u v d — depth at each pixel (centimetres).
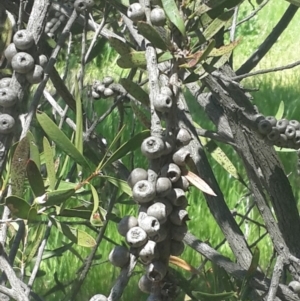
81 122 31
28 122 32
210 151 49
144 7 31
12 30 39
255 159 48
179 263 33
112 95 50
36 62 32
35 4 32
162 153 28
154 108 29
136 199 28
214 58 32
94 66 74
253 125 43
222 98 43
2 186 32
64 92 40
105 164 30
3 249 30
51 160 30
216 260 42
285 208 48
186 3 32
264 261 85
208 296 33
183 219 29
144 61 30
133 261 28
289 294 40
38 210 30
